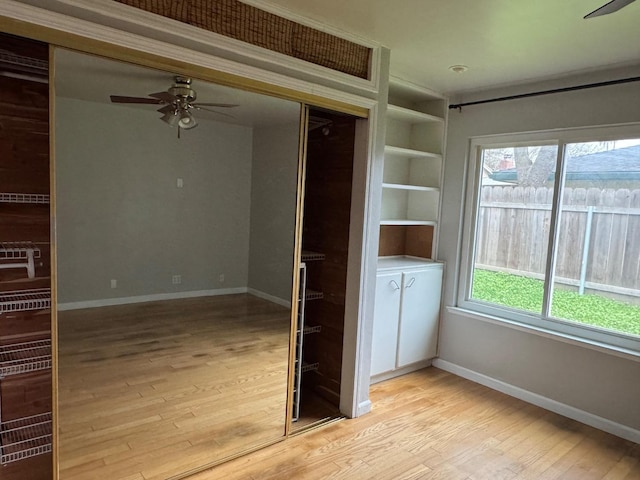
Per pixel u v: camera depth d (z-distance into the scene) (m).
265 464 2.33
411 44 2.61
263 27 2.20
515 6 2.03
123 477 2.16
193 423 2.67
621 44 2.46
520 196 3.40
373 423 2.83
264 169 2.70
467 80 3.29
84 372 2.62
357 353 2.84
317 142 2.96
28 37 1.61
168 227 2.79
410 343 3.58
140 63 1.84
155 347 2.88
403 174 3.94
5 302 1.86
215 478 2.20
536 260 3.32
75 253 2.48
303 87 2.35
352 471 2.30
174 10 1.90
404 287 3.45
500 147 3.51
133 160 2.59
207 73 2.02
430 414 2.98
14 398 1.91
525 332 3.26
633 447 2.67
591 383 2.94
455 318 3.71
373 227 2.80
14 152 1.80
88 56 1.77
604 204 2.97
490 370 3.49
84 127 2.38
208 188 2.85
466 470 2.36
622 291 2.90
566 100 3.08
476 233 3.68
